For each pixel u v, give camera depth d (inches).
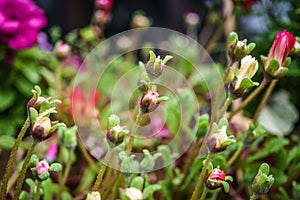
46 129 9.6
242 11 16.0
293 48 11.3
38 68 19.6
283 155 13.5
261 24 17.1
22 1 19.0
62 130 11.5
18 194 10.1
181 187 12.7
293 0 16.8
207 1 19.2
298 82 16.1
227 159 13.4
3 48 20.1
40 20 19.4
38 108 9.8
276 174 13.4
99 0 17.0
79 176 13.6
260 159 14.2
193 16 20.5
